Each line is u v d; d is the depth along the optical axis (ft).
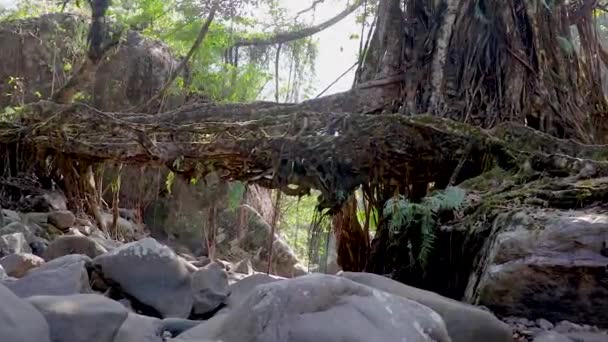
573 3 18.75
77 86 22.89
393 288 7.68
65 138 17.29
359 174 14.83
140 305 7.30
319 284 5.74
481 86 16.99
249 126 15.57
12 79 28.37
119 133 16.14
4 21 30.78
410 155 14.62
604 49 21.17
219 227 29.07
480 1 17.58
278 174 15.07
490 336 6.90
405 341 5.37
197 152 15.67
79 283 7.08
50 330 5.06
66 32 29.99
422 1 18.37
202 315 7.54
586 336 7.20
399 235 13.76
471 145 14.07
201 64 30.63
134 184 29.09
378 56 18.80
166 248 7.93
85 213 22.27
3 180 19.92
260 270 28.22
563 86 16.83
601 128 17.81
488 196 11.65
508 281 8.13
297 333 5.27
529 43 17.24
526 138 13.92
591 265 7.70
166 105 29.78
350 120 14.90
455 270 11.16
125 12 26.43
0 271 8.49
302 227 31.76
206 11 27.89
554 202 9.98
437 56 17.28
